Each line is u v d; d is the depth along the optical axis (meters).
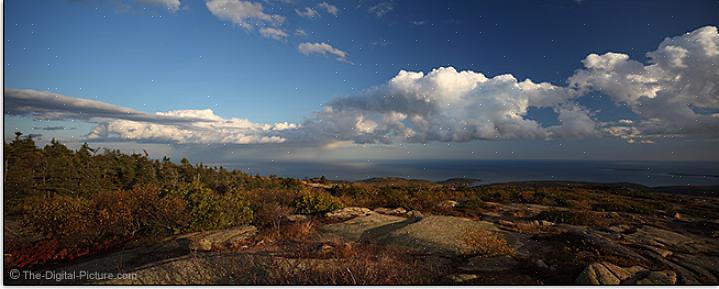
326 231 11.48
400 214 15.94
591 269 6.21
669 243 9.74
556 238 9.98
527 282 6.21
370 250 8.16
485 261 7.45
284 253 7.73
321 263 6.56
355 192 25.20
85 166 27.72
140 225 11.20
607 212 17.47
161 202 10.98
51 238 9.69
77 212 10.09
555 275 6.52
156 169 34.25
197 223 11.27
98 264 8.12
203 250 8.56
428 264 7.24
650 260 7.84
